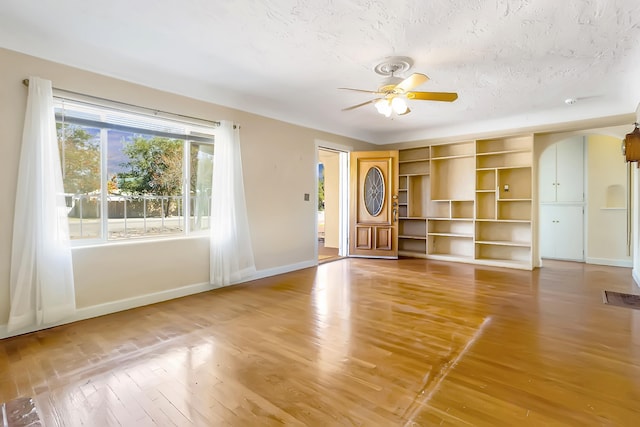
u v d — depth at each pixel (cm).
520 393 192
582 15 247
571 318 313
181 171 402
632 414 172
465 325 297
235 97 436
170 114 376
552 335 274
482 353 243
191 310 340
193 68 350
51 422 167
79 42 294
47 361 231
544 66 340
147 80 356
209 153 429
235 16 252
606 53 309
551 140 537
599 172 585
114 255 336
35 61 285
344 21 258
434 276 491
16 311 272
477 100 454
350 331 284
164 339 268
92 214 329
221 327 294
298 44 296
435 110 504
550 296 386
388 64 336
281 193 511
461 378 209
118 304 338
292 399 187
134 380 206
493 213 593
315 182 572
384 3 234
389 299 376
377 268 551
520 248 577
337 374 214
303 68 349
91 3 236
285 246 519
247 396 190
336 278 479
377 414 173
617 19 252
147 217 372
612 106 471
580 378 208
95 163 330
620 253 567
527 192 562
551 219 639
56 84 296
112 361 231
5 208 272
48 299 284
